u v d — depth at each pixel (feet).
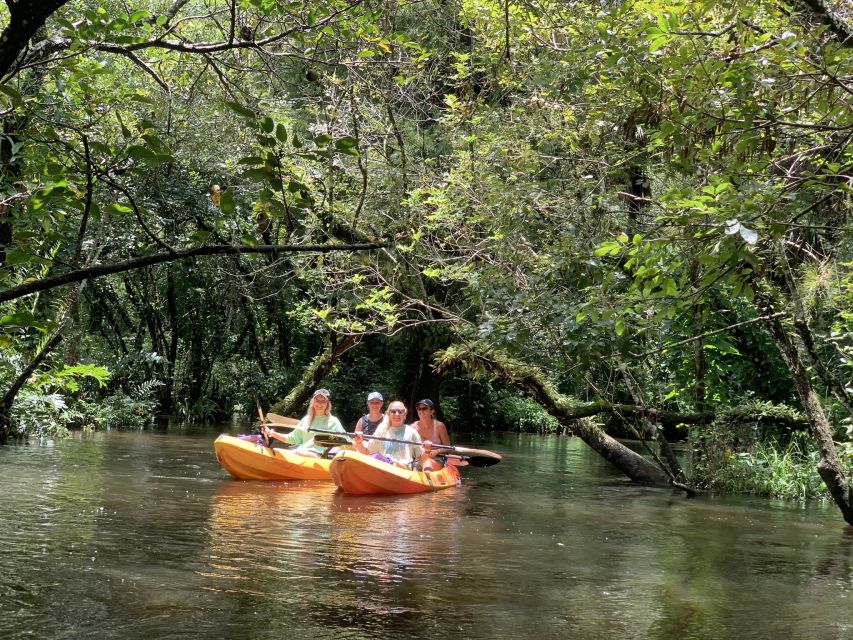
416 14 37.65
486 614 15.60
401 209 36.47
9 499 26.35
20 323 8.20
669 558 21.65
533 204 30.22
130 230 44.06
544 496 33.68
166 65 28.48
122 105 22.52
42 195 8.73
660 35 17.11
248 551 20.27
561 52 28.81
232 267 64.23
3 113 10.39
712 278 16.14
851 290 21.25
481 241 33.42
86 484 30.60
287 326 75.20
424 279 43.96
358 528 24.17
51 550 19.38
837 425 34.71
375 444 35.06
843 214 19.04
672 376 41.34
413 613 15.48
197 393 75.82
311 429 35.47
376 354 76.18
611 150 29.68
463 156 33.88
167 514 25.16
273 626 14.34
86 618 14.35
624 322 23.13
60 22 10.59
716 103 17.58
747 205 14.83
